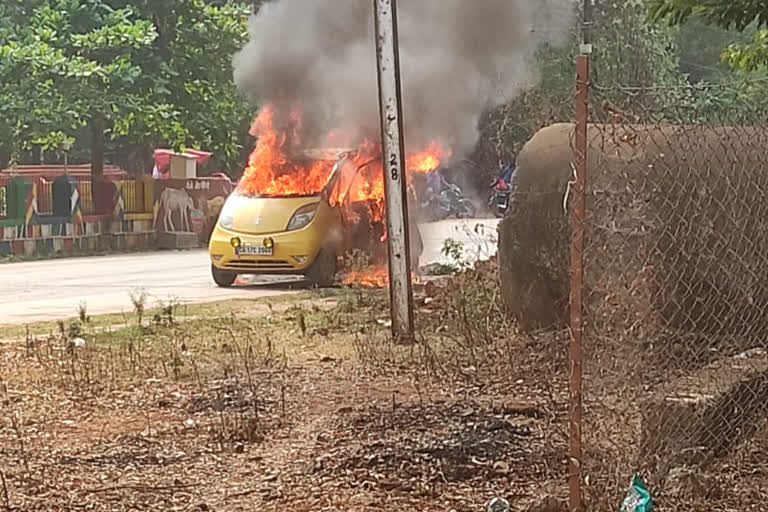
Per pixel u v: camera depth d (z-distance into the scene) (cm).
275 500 703
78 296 1903
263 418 922
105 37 3291
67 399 1008
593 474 664
